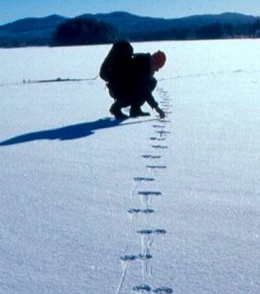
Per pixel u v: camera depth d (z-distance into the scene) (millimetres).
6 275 3211
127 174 5375
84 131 7609
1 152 6363
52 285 3096
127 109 9844
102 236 3797
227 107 9758
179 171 5469
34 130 7699
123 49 8531
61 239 3742
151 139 7031
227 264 3361
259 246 3625
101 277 3195
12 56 27062
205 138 7035
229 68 18906
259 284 3111
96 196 4688
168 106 10008
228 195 4691
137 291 3037
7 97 11586
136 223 4047
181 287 3080
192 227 3963
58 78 15180
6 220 4113
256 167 5594
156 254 3508
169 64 20625
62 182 5117
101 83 14344
